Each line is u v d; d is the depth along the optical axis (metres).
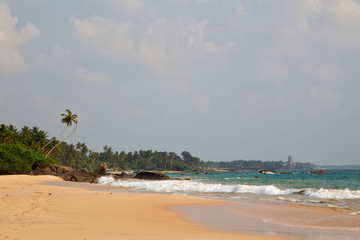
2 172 63.78
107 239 8.59
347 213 16.02
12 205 15.53
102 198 21.36
